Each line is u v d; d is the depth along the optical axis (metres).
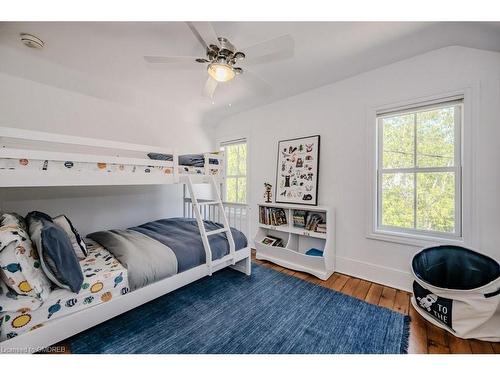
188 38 1.80
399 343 1.50
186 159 2.68
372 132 2.39
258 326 1.70
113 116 2.91
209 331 1.64
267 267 2.88
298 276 2.60
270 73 2.43
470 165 1.88
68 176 1.55
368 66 2.29
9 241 1.19
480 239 1.85
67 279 1.32
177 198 3.66
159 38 1.80
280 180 3.16
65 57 2.09
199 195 3.93
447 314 1.58
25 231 1.45
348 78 2.55
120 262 1.72
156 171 2.06
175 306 1.98
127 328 1.68
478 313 1.48
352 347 1.48
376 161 2.41
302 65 2.26
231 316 1.83
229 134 3.96
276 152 3.29
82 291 1.41
